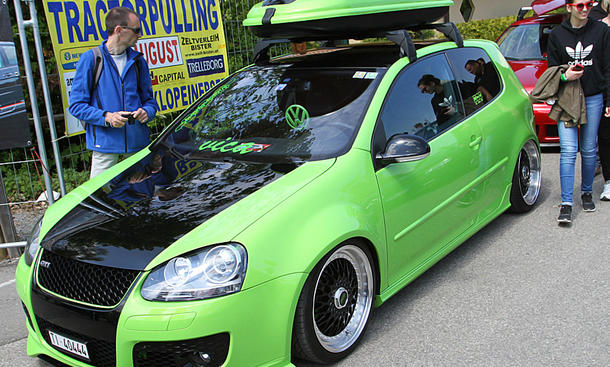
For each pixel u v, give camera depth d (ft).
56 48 15.83
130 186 10.94
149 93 14.98
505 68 15.93
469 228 13.70
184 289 8.20
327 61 13.17
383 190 10.62
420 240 11.78
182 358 8.22
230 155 11.42
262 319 8.57
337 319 10.06
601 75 15.34
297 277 8.81
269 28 12.16
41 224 10.52
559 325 10.93
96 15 16.84
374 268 10.67
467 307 11.78
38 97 21.30
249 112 12.57
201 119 13.12
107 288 8.59
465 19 59.52
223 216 9.11
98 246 9.07
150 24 18.61
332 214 9.56
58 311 8.97
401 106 11.81
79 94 13.87
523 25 27.99
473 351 10.26
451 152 12.50
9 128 14.83
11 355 11.09
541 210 16.92
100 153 14.47
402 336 10.87
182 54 19.92
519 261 13.76
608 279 12.62
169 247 8.63
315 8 11.46
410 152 10.41
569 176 15.58
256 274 8.48
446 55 13.76
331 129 11.16
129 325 8.19
